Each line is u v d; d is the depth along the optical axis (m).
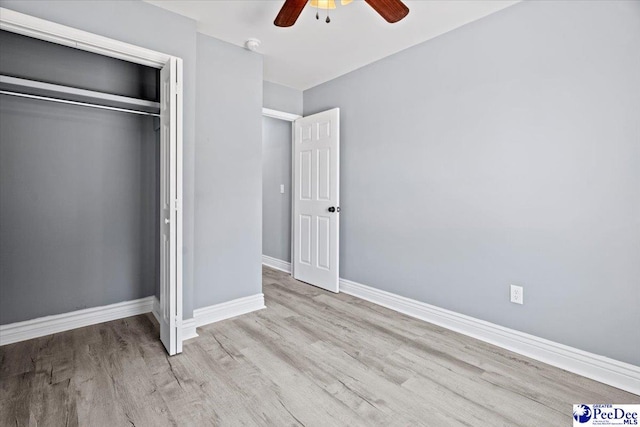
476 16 2.27
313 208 3.60
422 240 2.70
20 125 2.23
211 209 2.62
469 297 2.41
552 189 2.00
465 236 2.42
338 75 3.38
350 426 1.47
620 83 1.75
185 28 2.27
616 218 1.78
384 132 2.97
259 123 2.90
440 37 2.54
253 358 2.04
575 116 1.90
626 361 1.77
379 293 3.05
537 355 2.07
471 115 2.36
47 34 1.77
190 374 1.85
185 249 2.33
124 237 2.69
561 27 1.94
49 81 2.28
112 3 1.97
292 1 1.64
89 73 2.44
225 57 2.65
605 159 1.81
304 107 3.85
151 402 1.60
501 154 2.21
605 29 1.79
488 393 1.71
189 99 2.30
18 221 2.23
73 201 2.45
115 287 2.66
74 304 2.47
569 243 1.94
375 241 3.08
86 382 1.75
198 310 2.55
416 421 1.50
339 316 2.75
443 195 2.55
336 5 2.14
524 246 2.12
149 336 2.33
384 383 1.79
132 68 2.61
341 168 3.41
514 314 2.18
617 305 1.79
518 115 2.13
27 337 2.25
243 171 2.81
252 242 2.89
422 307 2.71
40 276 2.32
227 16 2.28
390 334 2.41
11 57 2.15
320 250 3.53
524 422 1.50
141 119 2.75
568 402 1.65
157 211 2.70
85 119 2.48
